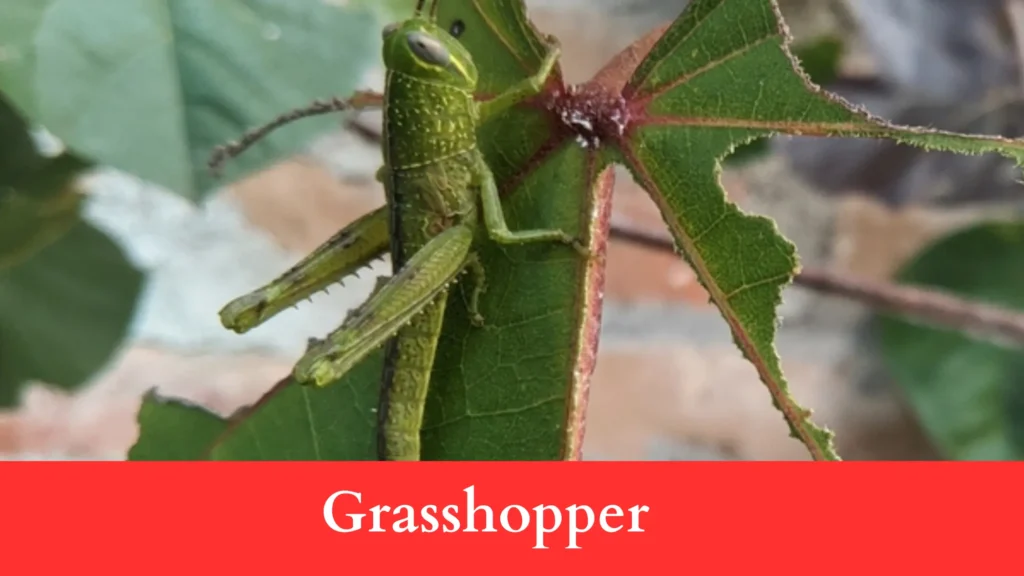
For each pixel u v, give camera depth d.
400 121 0.15
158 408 0.17
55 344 0.21
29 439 0.24
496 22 0.15
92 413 0.24
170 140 0.15
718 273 0.14
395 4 0.17
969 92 0.22
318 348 0.15
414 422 0.16
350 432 0.16
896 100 0.22
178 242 0.24
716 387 0.25
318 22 0.16
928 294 0.21
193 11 0.15
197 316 0.24
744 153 0.21
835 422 0.25
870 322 0.25
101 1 0.15
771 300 0.14
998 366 0.24
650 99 0.15
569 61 0.24
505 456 0.15
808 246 0.25
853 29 0.23
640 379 0.25
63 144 0.15
